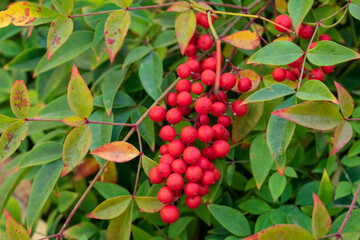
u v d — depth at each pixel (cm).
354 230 25
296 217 28
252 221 31
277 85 24
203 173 25
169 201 24
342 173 30
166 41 30
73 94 25
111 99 29
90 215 25
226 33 30
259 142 28
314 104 23
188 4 26
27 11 26
